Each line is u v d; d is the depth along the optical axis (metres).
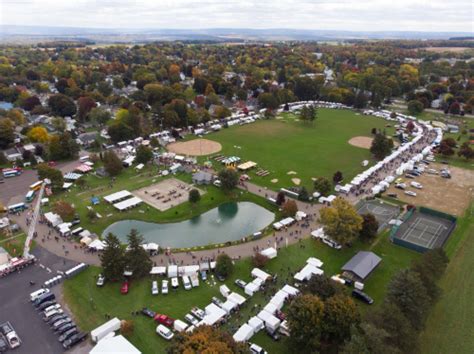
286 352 85.81
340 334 81.06
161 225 144.62
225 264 110.31
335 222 122.00
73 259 119.56
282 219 145.88
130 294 104.38
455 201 159.25
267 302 101.75
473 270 113.69
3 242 128.50
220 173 165.38
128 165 193.88
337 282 96.38
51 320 93.56
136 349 82.00
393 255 122.06
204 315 95.62
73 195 163.38
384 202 157.62
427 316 94.62
